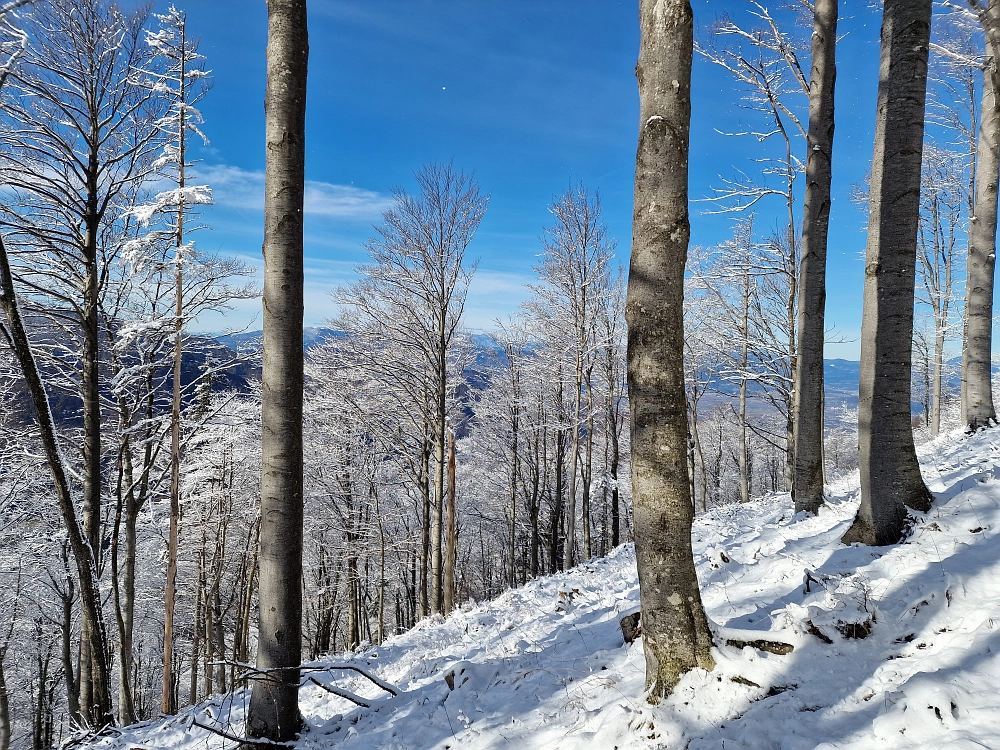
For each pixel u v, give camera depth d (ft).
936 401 65.82
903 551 15.21
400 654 26.89
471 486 92.22
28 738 70.69
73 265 34.50
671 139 11.07
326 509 68.44
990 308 33.50
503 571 102.37
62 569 54.70
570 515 56.03
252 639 81.92
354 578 67.92
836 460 137.39
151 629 74.13
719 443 115.03
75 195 33.22
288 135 15.40
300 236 15.92
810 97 28.43
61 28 30.94
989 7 15.02
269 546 15.72
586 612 21.48
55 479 20.07
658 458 11.39
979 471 17.98
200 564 62.95
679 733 10.36
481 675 16.33
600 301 61.46
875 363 17.12
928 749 8.25
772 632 12.44
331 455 66.03
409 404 52.06
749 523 31.30
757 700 10.80
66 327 34.86
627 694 12.55
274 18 15.25
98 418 34.71
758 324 53.26
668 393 11.28
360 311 55.36
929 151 60.49
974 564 13.29
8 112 30.83
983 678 9.66
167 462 46.55
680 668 11.53
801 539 20.93
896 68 16.63
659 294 11.20
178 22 35.12
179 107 34.32
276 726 15.69
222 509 62.39
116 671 61.31
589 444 64.34
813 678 11.23
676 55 11.05
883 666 11.06
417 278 48.49
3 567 53.11
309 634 83.66
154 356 42.50
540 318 66.74
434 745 13.48
